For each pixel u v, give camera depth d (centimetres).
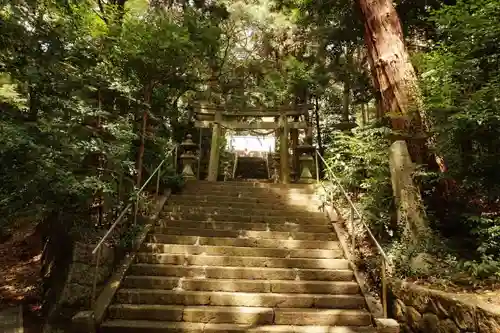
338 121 1100
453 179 428
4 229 542
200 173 1024
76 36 489
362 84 881
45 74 446
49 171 401
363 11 545
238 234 545
